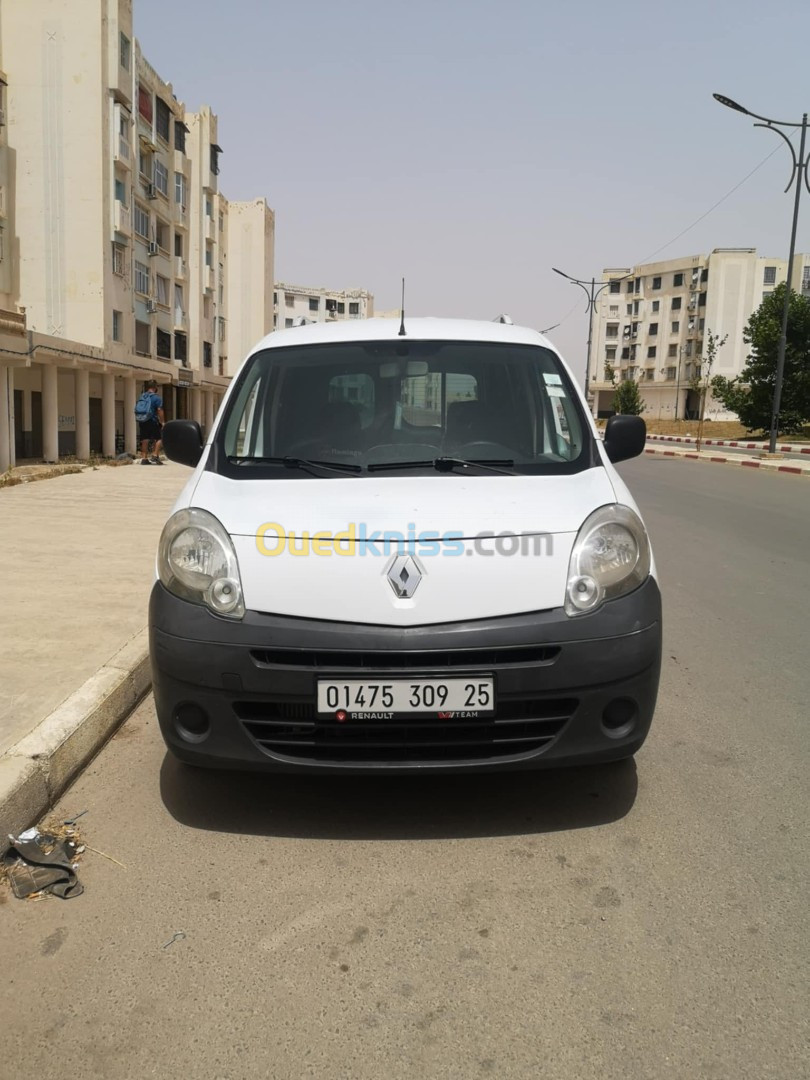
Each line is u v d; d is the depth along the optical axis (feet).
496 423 12.39
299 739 9.62
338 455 11.91
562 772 11.78
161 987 7.47
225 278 173.58
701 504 45.50
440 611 9.43
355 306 381.19
